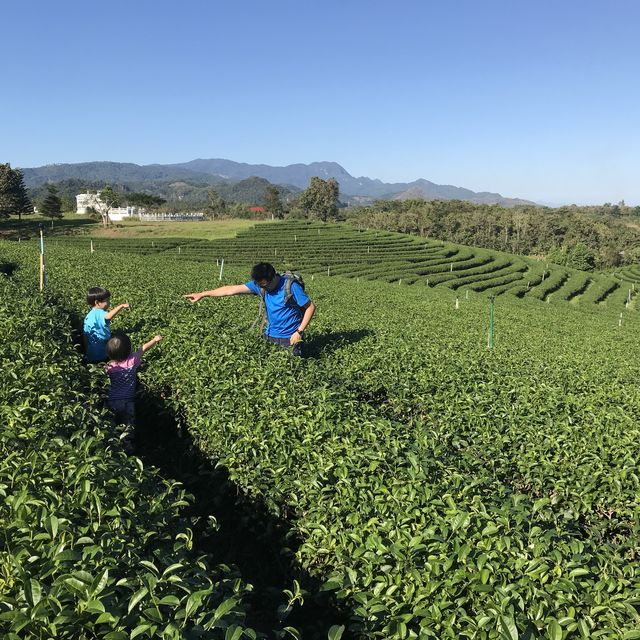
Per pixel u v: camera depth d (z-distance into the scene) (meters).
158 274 27.12
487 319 29.48
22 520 3.73
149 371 9.26
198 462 7.55
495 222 146.25
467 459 7.02
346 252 90.31
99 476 4.51
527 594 4.09
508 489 6.30
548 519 5.85
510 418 8.80
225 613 3.18
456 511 5.02
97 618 3.05
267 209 177.25
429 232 143.00
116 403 8.34
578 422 9.34
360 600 4.16
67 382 7.19
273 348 10.24
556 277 85.94
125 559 3.59
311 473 5.81
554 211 172.25
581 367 16.02
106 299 10.23
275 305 10.70
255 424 6.79
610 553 5.23
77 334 12.78
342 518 5.25
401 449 6.56
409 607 4.17
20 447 4.86
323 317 18.20
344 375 10.41
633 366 18.12
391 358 12.00
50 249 37.03
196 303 15.45
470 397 9.56
